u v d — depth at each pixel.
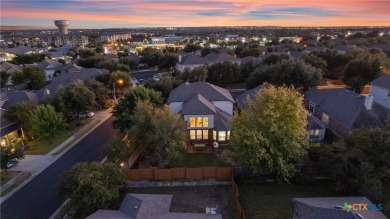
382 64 63.84
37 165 35.56
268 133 27.58
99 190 23.41
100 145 41.44
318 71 62.66
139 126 33.22
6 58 147.75
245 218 23.34
